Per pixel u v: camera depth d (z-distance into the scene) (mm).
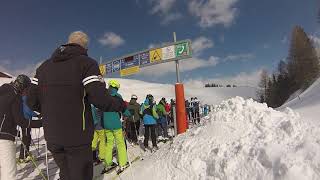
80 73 3580
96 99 3463
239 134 5062
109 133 6828
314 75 61938
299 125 4289
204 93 83375
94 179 6242
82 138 3572
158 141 11109
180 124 9094
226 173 4219
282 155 3666
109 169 6770
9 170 4984
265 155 3861
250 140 4633
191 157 5160
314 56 64562
